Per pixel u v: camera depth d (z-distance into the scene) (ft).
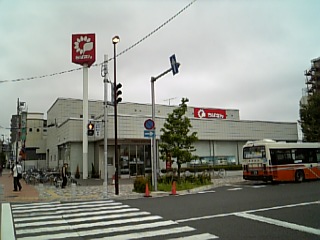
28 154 183.42
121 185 71.26
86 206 39.86
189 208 35.96
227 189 59.77
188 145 68.54
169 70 54.24
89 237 23.47
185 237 22.65
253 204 37.88
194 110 144.46
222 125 125.39
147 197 49.67
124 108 127.85
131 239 22.50
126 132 99.55
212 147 124.36
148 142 103.24
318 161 74.64
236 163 129.39
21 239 23.24
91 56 101.30
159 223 27.84
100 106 121.80
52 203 43.60
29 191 59.41
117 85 55.62
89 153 106.11
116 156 53.93
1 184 78.02
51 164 142.92
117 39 56.03
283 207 35.19
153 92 58.90
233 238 22.02
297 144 72.02
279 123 142.72
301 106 125.08
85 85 100.42
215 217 30.07
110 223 28.37
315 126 115.55
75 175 101.09
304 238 21.77
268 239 21.61
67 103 123.54
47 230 26.05
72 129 103.60
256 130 134.82
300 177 70.85
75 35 102.47
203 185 65.41
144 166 102.01
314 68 188.96
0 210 37.01
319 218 28.76
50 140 148.66
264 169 66.90
